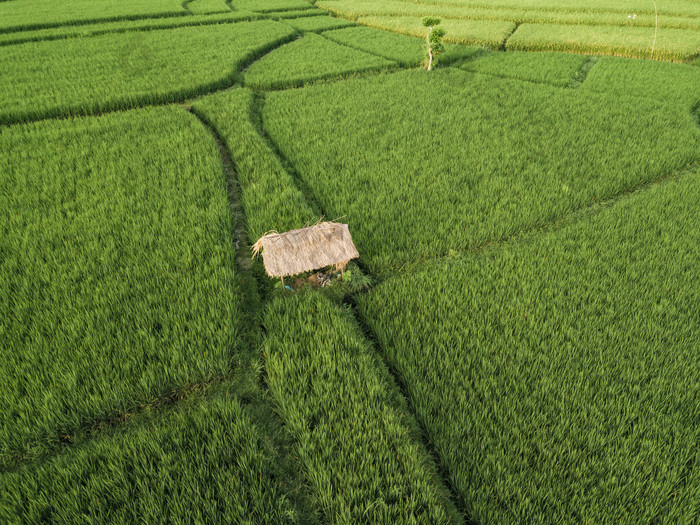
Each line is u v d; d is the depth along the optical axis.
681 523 4.31
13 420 5.27
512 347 6.37
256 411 5.73
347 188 10.27
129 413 5.63
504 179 10.54
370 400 5.63
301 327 6.77
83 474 4.82
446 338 6.48
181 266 7.75
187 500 4.53
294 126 13.55
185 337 6.37
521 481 4.75
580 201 9.86
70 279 7.40
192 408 5.70
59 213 9.05
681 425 5.22
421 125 13.45
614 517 4.40
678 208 9.42
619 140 12.26
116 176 10.50
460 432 5.25
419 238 8.68
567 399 5.61
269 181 10.48
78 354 6.05
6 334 6.35
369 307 7.21
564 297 7.21
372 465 4.97
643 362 5.96
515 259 8.15
